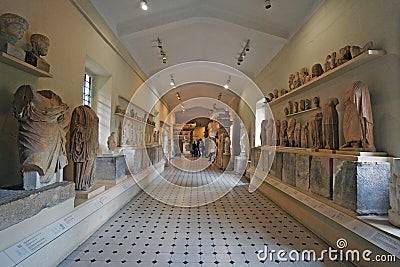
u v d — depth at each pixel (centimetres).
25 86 197
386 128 225
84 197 292
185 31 560
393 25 218
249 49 603
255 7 444
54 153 217
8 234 162
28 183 196
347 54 267
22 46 228
